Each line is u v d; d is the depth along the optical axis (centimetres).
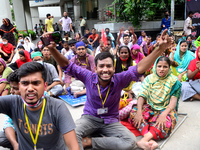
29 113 153
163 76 262
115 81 215
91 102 229
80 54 418
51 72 385
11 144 224
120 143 213
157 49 181
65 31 1170
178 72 444
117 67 380
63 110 155
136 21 855
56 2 2377
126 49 367
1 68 330
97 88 221
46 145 162
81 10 1748
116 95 222
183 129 274
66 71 225
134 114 271
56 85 397
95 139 227
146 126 248
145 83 271
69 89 408
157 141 246
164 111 252
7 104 156
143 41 716
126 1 832
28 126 154
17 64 446
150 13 838
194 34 880
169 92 265
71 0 2027
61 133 168
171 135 259
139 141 229
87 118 233
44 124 154
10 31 827
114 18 934
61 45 711
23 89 141
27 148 165
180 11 968
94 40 898
